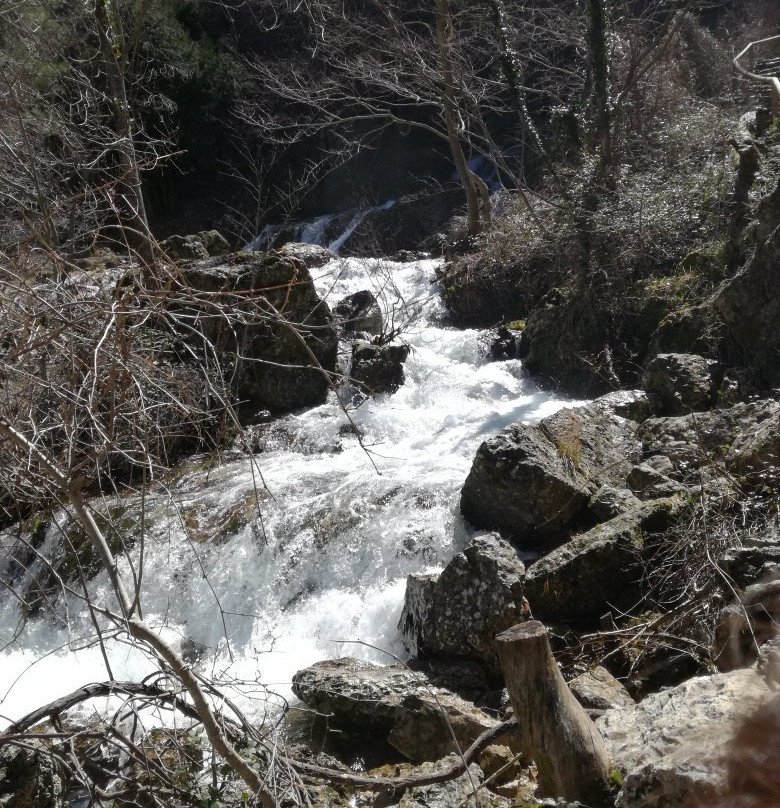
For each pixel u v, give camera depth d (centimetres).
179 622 700
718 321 867
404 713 462
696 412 782
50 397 327
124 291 313
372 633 644
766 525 530
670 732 318
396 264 1534
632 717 349
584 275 1073
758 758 64
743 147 926
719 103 1483
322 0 1627
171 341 400
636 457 716
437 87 1510
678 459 679
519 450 674
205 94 2069
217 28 2183
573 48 1791
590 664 504
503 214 1549
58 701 327
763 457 609
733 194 977
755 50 1675
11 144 843
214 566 720
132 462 312
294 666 637
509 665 331
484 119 2069
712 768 157
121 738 324
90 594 713
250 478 823
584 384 1030
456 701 466
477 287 1316
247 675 629
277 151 2144
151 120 1986
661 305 979
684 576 519
